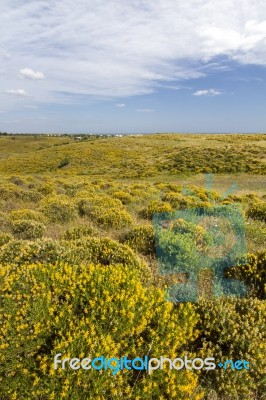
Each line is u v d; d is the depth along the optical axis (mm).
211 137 66125
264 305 4191
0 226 8328
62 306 3652
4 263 4938
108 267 4578
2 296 3686
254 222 8883
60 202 9867
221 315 3977
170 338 3572
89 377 3088
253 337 3732
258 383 3477
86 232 7418
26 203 12773
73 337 3322
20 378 3088
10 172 49156
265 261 5379
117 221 8742
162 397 3158
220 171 36188
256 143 50438
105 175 38969
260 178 31531
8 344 3154
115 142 64750
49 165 51250
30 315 3447
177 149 51500
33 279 3914
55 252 5203
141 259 5883
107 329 3447
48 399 3010
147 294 4023
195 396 3295
